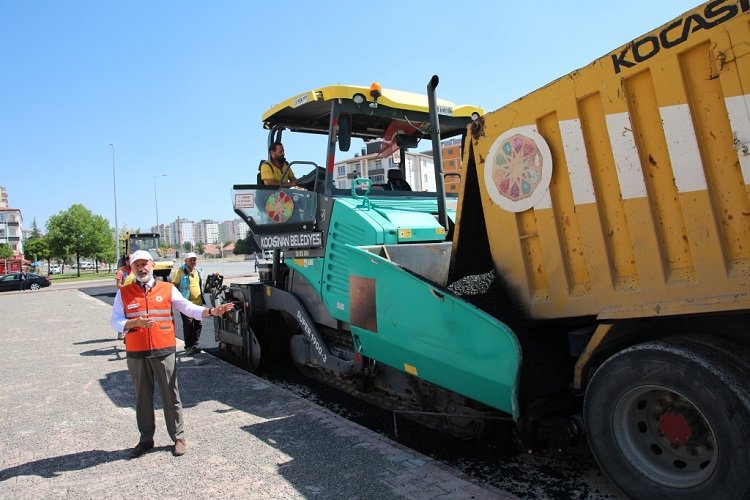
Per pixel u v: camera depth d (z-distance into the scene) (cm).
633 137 286
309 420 476
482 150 378
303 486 347
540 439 367
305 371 658
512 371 330
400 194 595
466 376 364
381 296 423
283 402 535
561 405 360
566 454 402
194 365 727
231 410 516
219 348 803
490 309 362
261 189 633
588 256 318
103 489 356
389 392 502
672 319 302
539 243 350
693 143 263
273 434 444
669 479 285
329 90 536
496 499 321
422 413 427
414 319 395
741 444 249
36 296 2334
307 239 557
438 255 482
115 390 611
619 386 298
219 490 348
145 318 409
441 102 592
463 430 427
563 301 338
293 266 587
